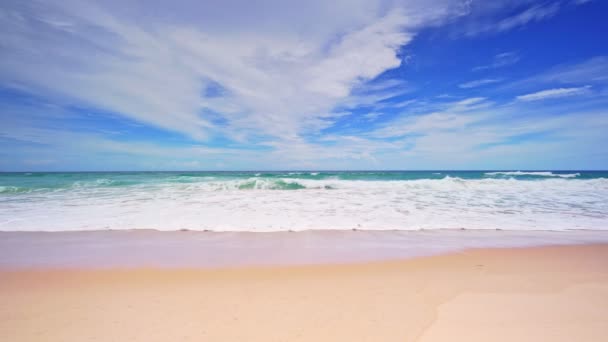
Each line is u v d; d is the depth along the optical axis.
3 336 2.53
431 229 6.89
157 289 3.56
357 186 16.25
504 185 16.69
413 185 16.69
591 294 3.41
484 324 2.71
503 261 4.67
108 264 4.48
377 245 5.58
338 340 2.47
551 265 4.47
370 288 3.59
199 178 23.02
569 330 2.62
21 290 3.53
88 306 3.11
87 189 14.23
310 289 3.56
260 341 2.45
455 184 17.12
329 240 5.93
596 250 5.28
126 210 8.87
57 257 4.79
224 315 2.91
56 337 2.52
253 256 4.88
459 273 4.12
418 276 4.00
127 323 2.75
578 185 16.55
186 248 5.32
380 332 2.58
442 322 2.75
